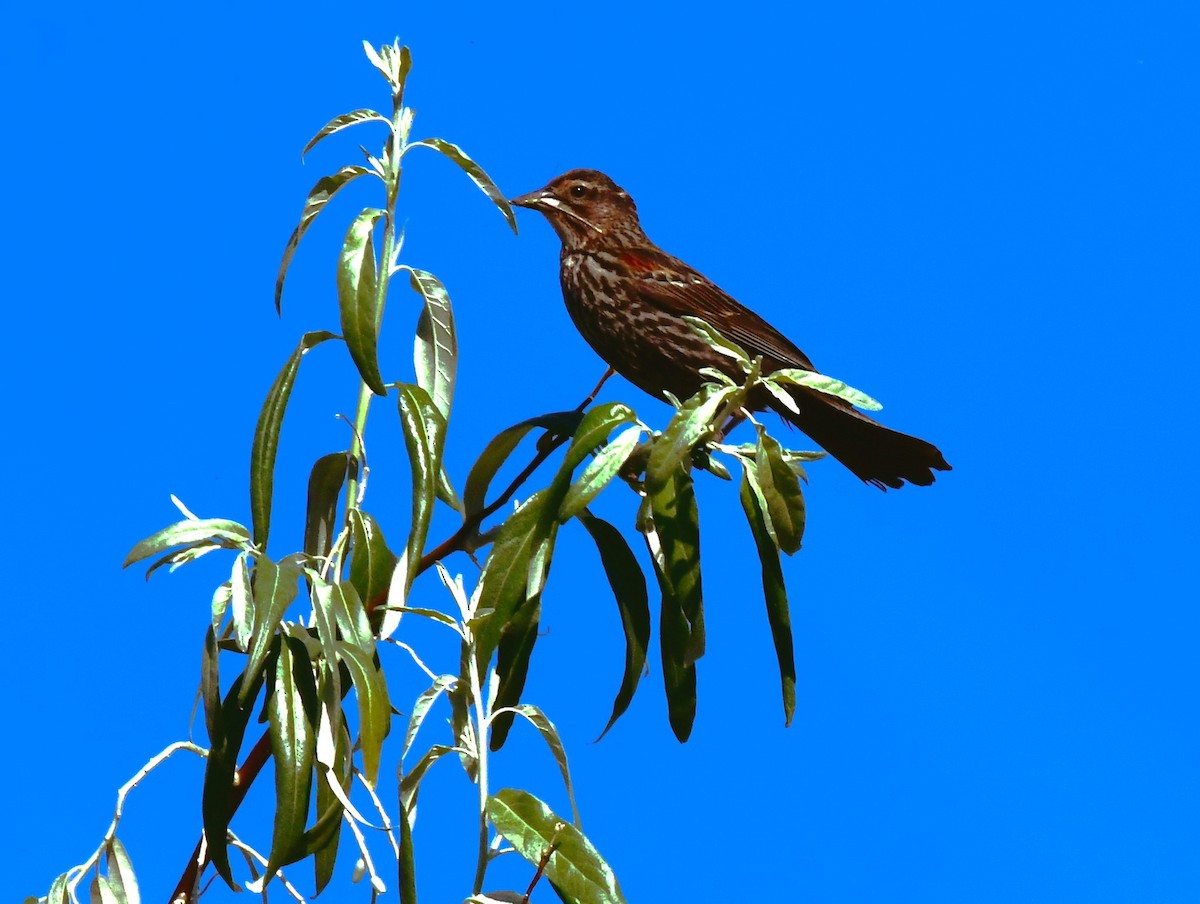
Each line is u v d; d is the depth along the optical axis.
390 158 6.92
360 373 6.46
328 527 7.02
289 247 6.78
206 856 6.06
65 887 5.76
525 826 5.79
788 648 6.72
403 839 5.86
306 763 5.80
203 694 5.98
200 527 5.98
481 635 6.37
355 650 5.90
